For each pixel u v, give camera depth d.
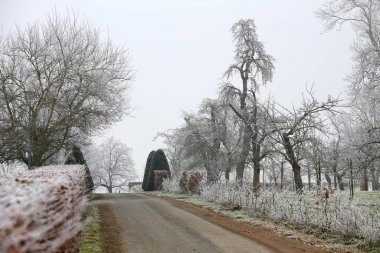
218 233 13.81
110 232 13.78
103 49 26.69
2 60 25.12
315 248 11.77
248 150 33.19
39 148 24.27
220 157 38.88
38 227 3.74
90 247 10.91
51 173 8.80
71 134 27.62
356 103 35.50
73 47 25.66
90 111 25.22
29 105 23.77
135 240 12.48
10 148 24.09
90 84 25.20
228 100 38.38
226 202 21.77
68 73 24.97
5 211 2.96
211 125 40.72
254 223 16.02
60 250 5.47
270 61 39.19
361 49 29.50
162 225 15.40
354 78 28.94
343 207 14.21
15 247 2.76
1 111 24.86
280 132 28.94
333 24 32.22
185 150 42.69
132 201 25.38
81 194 11.77
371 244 11.75
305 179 47.59
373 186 41.41
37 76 25.17
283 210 16.27
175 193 32.44
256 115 34.41
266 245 12.00
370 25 29.89
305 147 28.75
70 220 6.57
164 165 41.53
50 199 4.64
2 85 23.55
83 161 25.73
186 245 11.78
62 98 25.64
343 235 12.88
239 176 33.88
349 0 30.91
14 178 6.34
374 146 23.98
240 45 39.56
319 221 14.16
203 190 27.30
